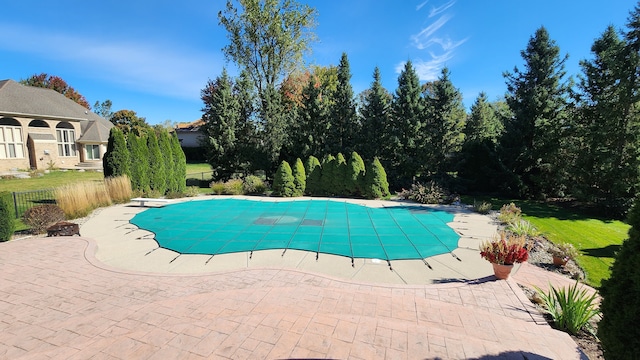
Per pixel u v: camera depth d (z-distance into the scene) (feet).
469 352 11.89
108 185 47.21
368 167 56.39
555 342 13.66
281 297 17.84
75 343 12.98
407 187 63.52
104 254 26.61
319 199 54.75
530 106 59.67
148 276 21.67
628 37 47.34
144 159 52.85
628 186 46.21
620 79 47.60
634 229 9.82
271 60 88.48
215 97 67.46
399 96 65.62
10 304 17.33
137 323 14.85
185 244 29.27
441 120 67.46
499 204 54.65
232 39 86.12
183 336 12.65
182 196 55.47
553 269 24.81
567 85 58.23
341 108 65.87
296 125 67.72
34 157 83.87
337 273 23.11
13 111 78.23
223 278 21.35
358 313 16.08
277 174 57.57
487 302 18.13
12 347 13.12
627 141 48.03
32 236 31.55
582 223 42.45
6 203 29.37
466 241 31.09
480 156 66.69
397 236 32.48
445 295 19.06
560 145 56.29
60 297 18.29
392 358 11.31
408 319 15.60
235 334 12.80
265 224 36.81
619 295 9.98
